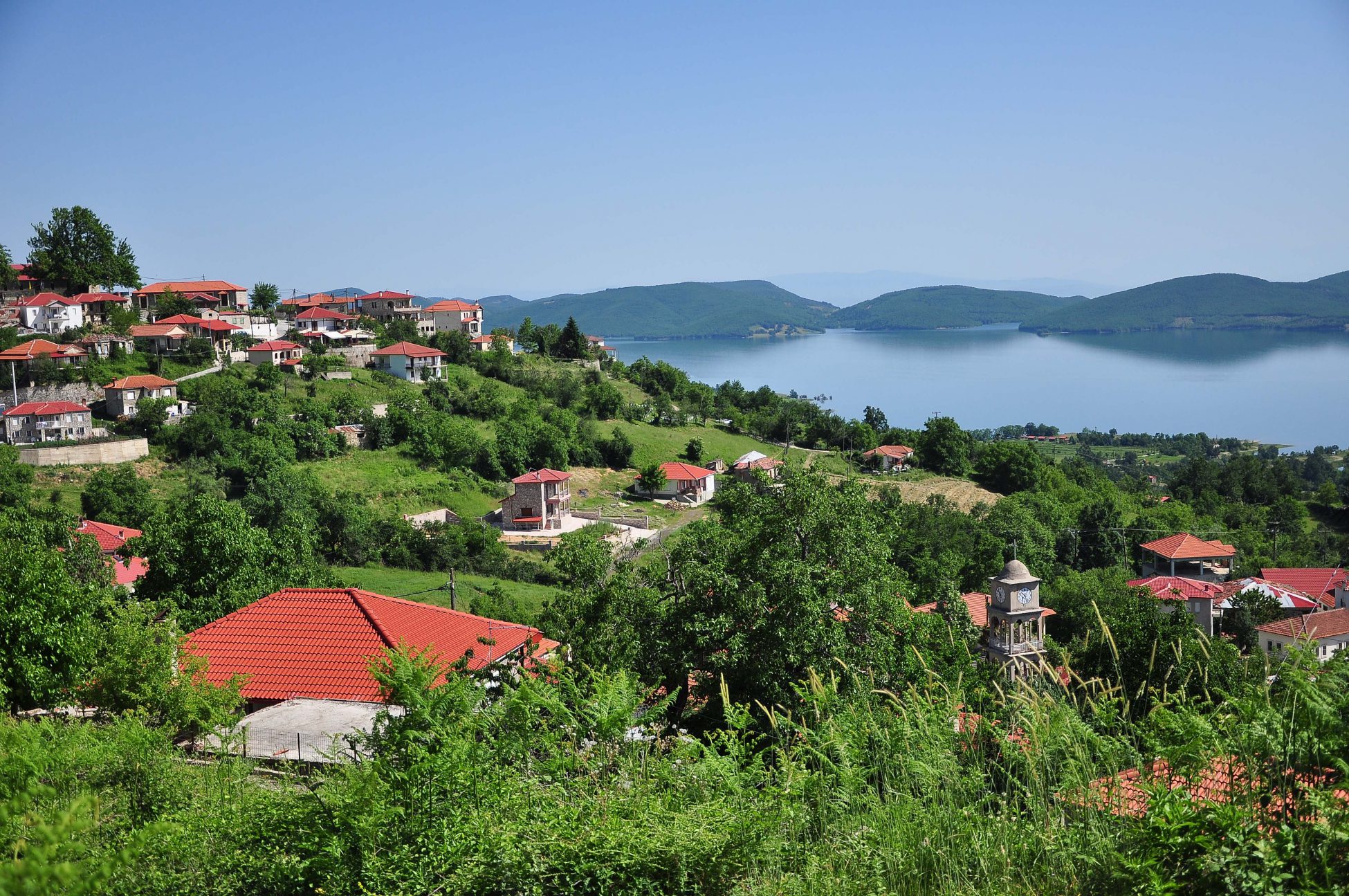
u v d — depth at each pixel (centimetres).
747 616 1494
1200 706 707
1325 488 9575
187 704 1433
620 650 1641
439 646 1933
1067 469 10525
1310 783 544
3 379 7306
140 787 905
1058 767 688
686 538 1773
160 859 697
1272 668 675
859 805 715
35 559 1750
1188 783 599
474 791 711
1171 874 524
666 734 1191
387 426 7531
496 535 6012
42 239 9312
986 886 602
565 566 1905
